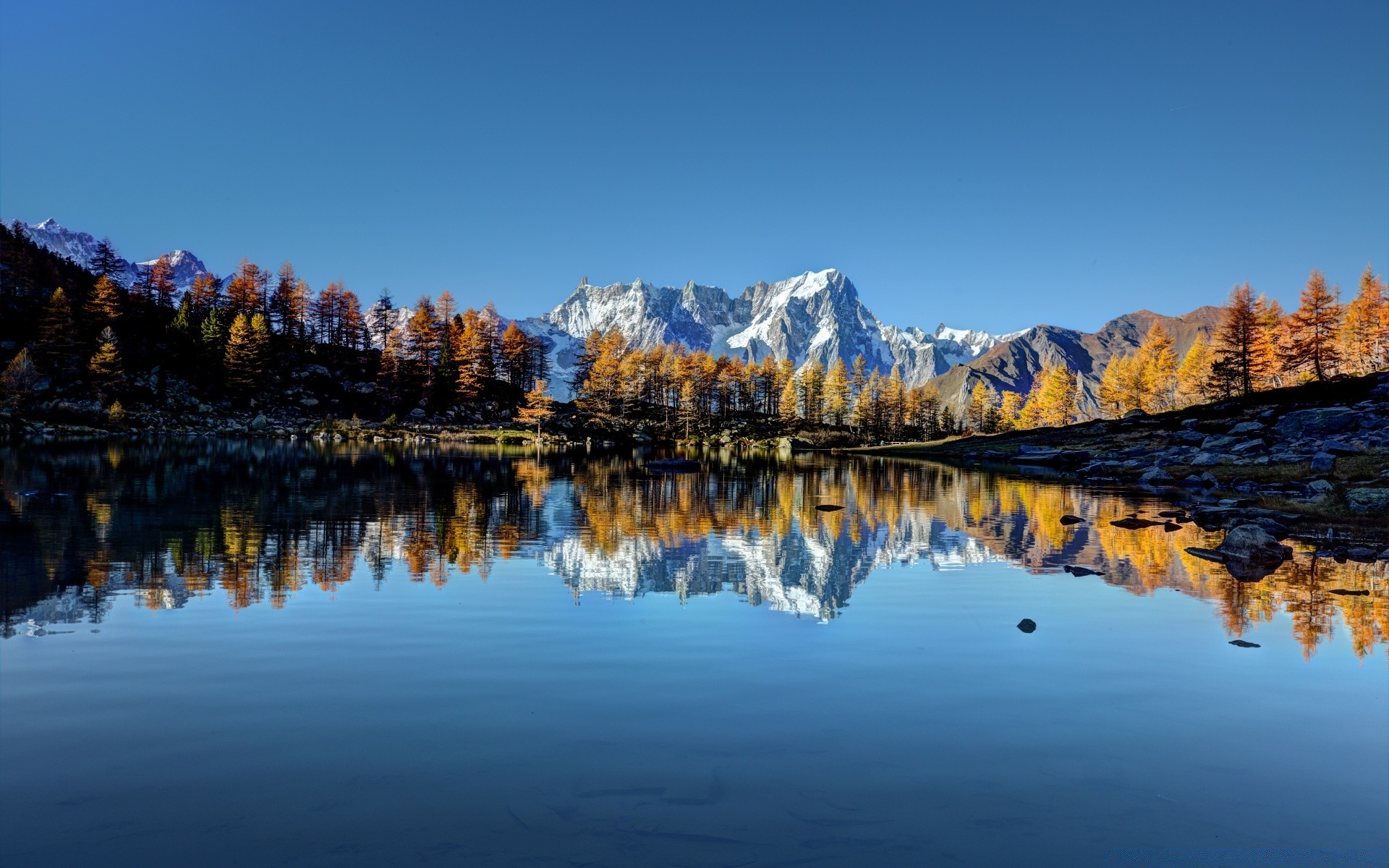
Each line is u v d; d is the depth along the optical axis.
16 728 9.61
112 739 9.30
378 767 8.61
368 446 105.31
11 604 16.23
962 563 23.17
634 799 7.89
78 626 14.62
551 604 16.98
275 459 69.81
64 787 8.05
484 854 6.76
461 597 17.58
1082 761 9.09
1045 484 57.75
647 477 61.41
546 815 7.51
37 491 36.03
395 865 6.54
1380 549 25.88
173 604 16.44
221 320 144.50
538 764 8.75
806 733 9.79
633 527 30.78
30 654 12.80
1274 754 9.39
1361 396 77.69
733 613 16.41
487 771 8.53
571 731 9.73
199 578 19.09
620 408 181.88
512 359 183.50
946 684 11.89
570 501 40.28
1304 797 8.27
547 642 13.96
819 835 7.19
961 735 9.84
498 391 174.12
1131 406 152.00
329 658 12.84
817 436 179.12
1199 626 15.67
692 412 180.25
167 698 10.78
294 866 6.54
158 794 7.90
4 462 53.94
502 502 38.88
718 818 7.50
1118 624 15.85
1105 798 8.13
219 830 7.18
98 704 10.52
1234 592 19.08
